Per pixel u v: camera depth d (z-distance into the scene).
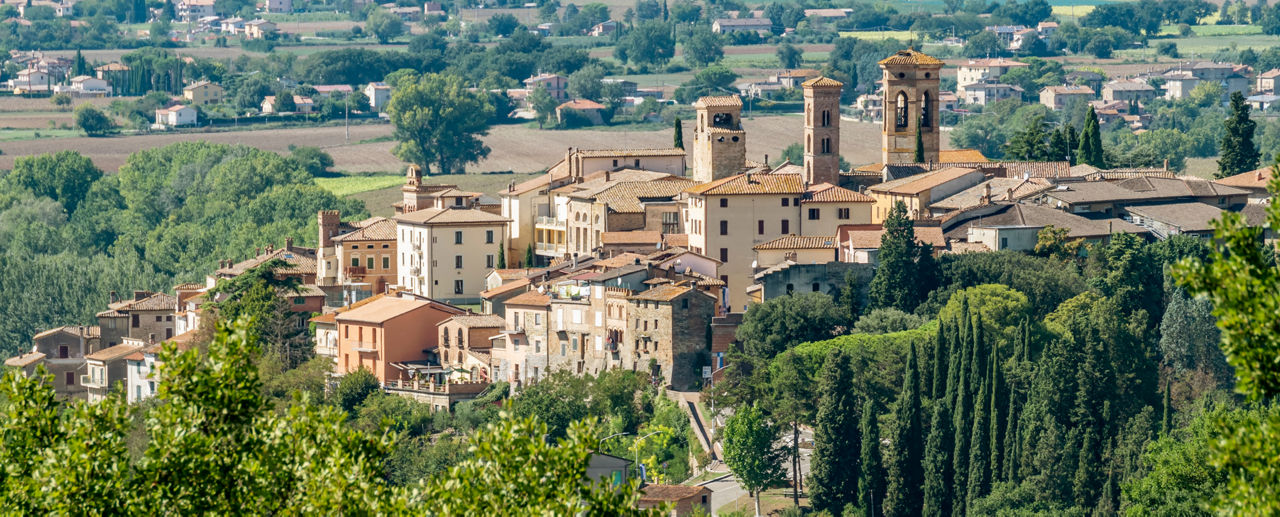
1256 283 118.75
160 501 135.00
